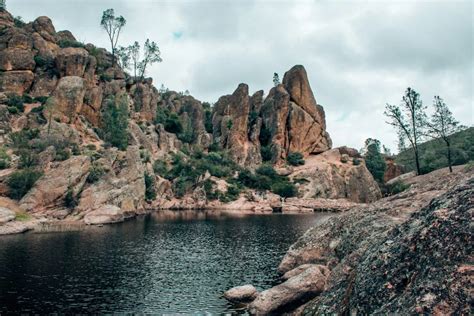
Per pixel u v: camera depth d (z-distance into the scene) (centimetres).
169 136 13400
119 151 9419
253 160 13975
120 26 15150
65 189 6875
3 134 8712
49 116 9475
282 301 2211
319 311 1462
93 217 6812
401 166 14375
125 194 8169
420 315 849
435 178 2669
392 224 2017
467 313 790
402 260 1106
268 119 15262
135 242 4844
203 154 13250
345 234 2569
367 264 1290
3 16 11788
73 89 10469
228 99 15988
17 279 2939
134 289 2789
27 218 6075
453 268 894
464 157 9494
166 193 10912
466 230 959
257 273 3350
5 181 6619
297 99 15762
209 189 11150
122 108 11288
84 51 12038
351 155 14975
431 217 1120
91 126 10875
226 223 7212
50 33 12656
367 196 12875
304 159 14812
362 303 1130
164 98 15988
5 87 10506
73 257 3794
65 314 2242
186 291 2777
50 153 7619
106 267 3434
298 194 11938
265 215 9081
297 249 3038
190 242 4981
